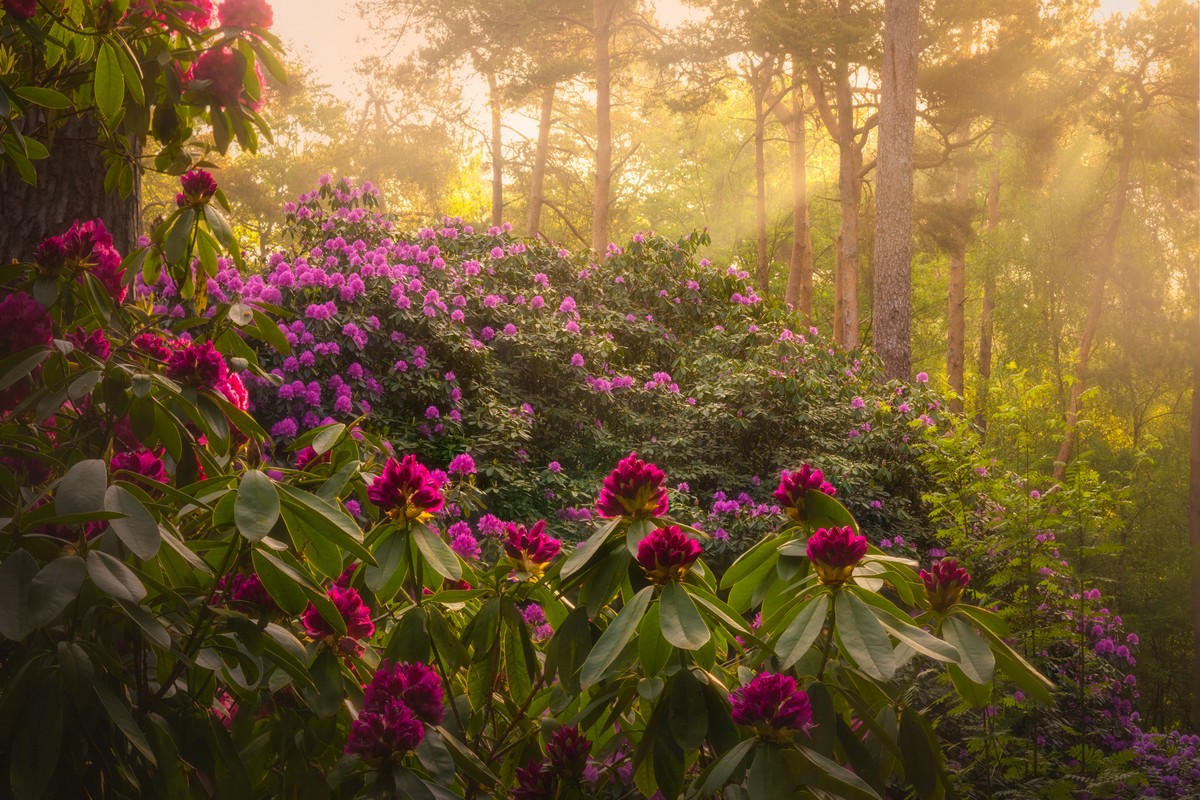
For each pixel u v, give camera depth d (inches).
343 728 67.1
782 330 338.3
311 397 206.2
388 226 292.5
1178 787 193.3
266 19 78.7
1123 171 879.1
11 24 69.8
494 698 77.8
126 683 58.0
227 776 59.7
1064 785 151.4
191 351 66.1
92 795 57.4
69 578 49.1
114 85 74.9
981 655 64.9
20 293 66.8
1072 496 174.4
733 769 57.4
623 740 75.9
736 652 83.4
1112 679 219.6
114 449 71.3
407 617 68.9
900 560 69.8
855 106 841.5
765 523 238.2
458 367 251.4
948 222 888.3
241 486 58.4
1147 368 888.3
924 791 68.6
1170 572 490.9
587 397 277.9
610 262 345.4
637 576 67.4
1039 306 938.1
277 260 244.4
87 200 112.7
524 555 73.7
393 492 66.6
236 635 62.4
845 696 67.1
